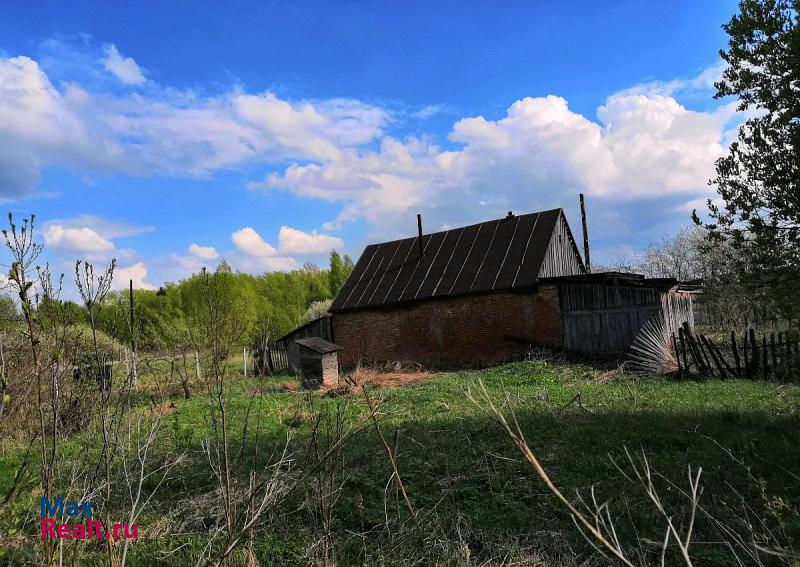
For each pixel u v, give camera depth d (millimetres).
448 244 26875
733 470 6680
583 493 6375
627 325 19719
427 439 9117
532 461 1882
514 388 15102
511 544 5094
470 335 23453
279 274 58000
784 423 8570
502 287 22406
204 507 6207
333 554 4617
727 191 8000
